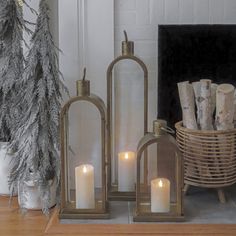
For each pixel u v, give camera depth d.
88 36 2.07
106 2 2.05
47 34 1.83
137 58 1.95
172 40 2.08
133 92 2.15
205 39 2.08
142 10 2.09
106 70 2.10
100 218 1.78
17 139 1.86
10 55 1.88
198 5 2.09
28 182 1.87
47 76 1.81
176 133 2.00
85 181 1.79
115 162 2.17
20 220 1.82
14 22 1.89
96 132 2.12
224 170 1.90
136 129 2.17
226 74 2.10
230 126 1.88
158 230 1.69
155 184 1.77
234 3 2.09
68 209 1.79
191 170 1.92
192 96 1.92
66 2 2.04
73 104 2.11
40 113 1.82
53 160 1.87
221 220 1.78
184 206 1.91
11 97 1.92
